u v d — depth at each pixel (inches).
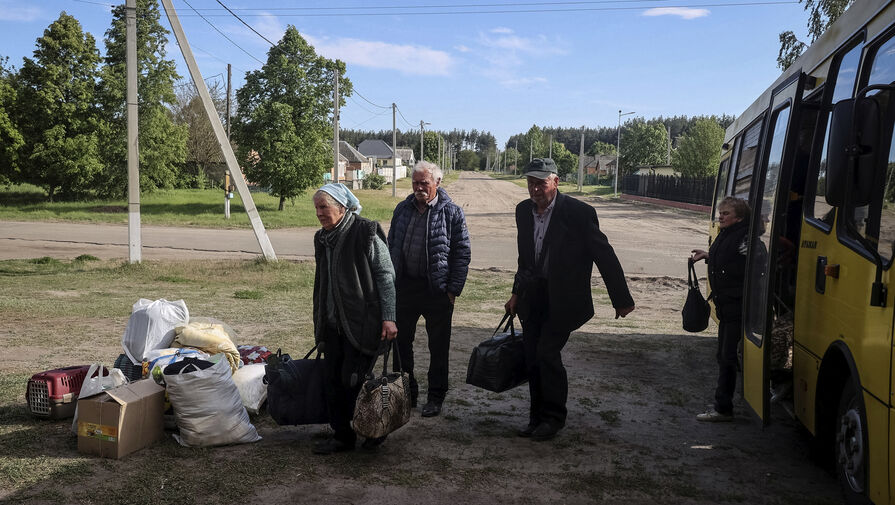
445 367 211.8
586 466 169.8
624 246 874.8
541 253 189.8
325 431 188.7
